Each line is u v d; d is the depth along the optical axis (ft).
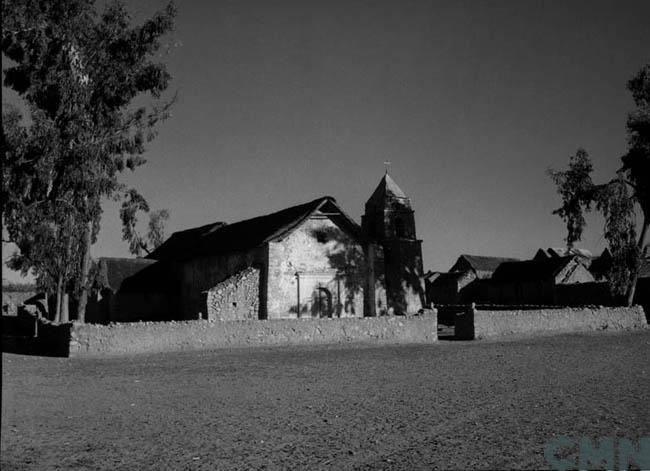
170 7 108.88
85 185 97.45
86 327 71.00
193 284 137.69
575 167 135.13
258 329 83.30
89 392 47.75
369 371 61.11
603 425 36.47
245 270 112.27
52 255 95.81
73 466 28.68
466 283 223.10
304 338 86.33
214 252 128.67
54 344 75.31
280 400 45.11
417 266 132.87
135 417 39.09
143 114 111.24
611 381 54.39
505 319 106.42
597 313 119.55
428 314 96.73
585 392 48.39
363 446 32.17
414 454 30.58
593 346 88.63
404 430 35.63
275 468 28.45
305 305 114.62
